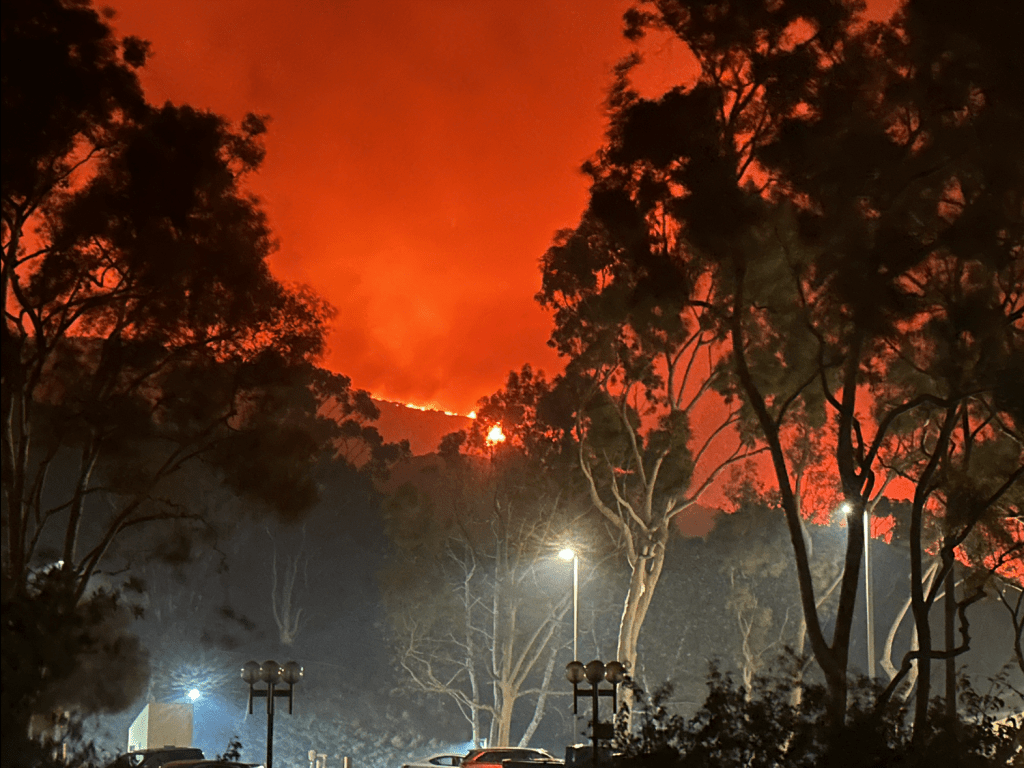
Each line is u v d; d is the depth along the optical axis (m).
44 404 29.06
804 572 25.25
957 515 28.27
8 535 26.14
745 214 26.19
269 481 31.20
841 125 25.75
